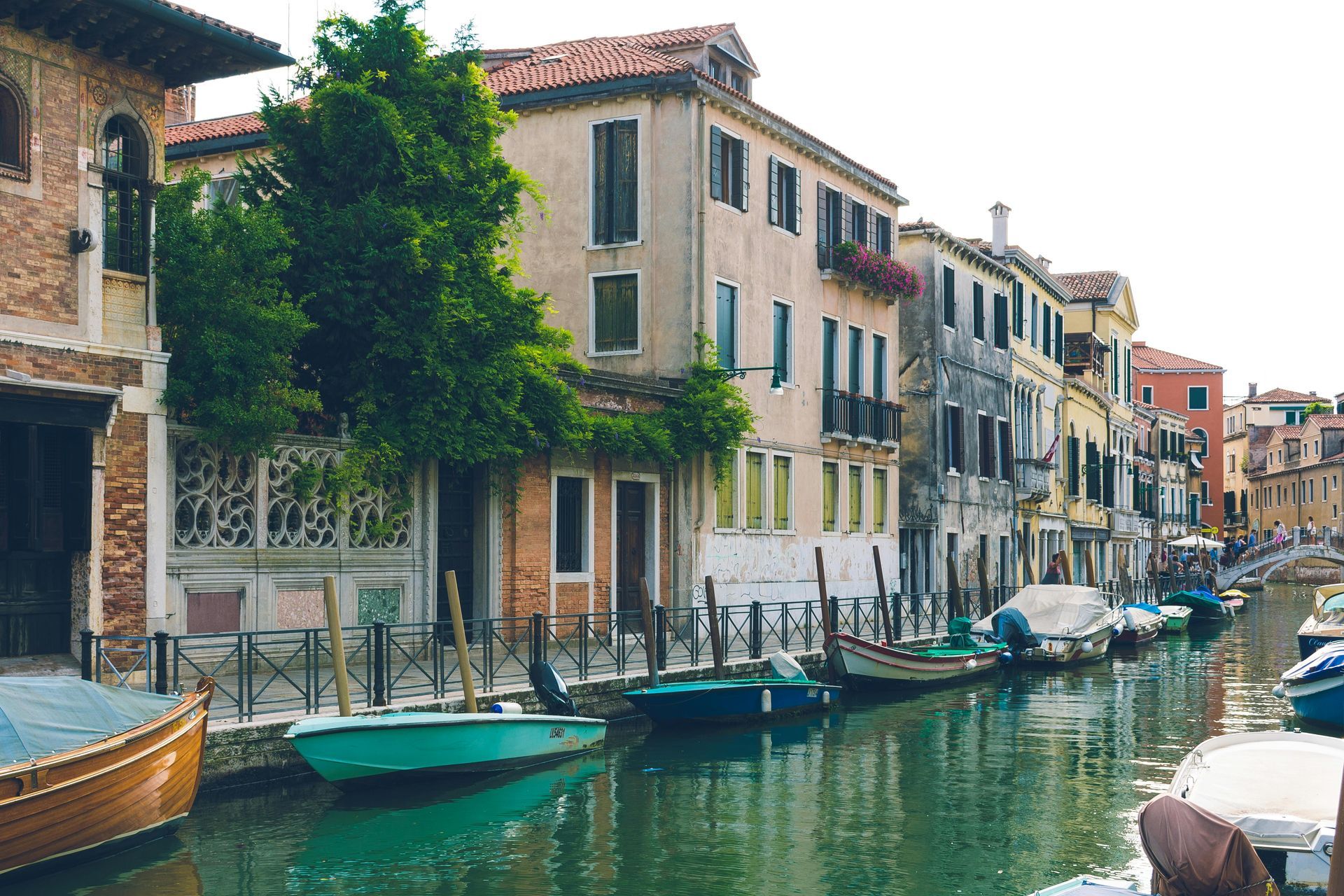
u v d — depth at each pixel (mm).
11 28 13352
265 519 16000
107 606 14023
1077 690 23016
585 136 23797
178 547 15000
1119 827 12133
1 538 13297
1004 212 39125
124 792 10133
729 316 24297
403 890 9812
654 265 23266
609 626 17312
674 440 22328
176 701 11086
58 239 13703
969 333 35125
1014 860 10930
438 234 17141
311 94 17906
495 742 13711
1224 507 91688
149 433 14453
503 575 19422
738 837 11594
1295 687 18484
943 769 14945
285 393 15523
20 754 9555
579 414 19422
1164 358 81562
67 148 13859
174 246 15258
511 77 24969
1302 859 9398
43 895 9406
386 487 17719
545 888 9938
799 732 17469
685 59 25734
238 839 10984
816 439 27359
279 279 16531
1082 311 50000
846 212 28875
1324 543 61938
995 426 36750
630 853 11008
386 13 18062
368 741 12523
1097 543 49688
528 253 24219
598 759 15086
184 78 15172
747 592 24781
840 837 11648
